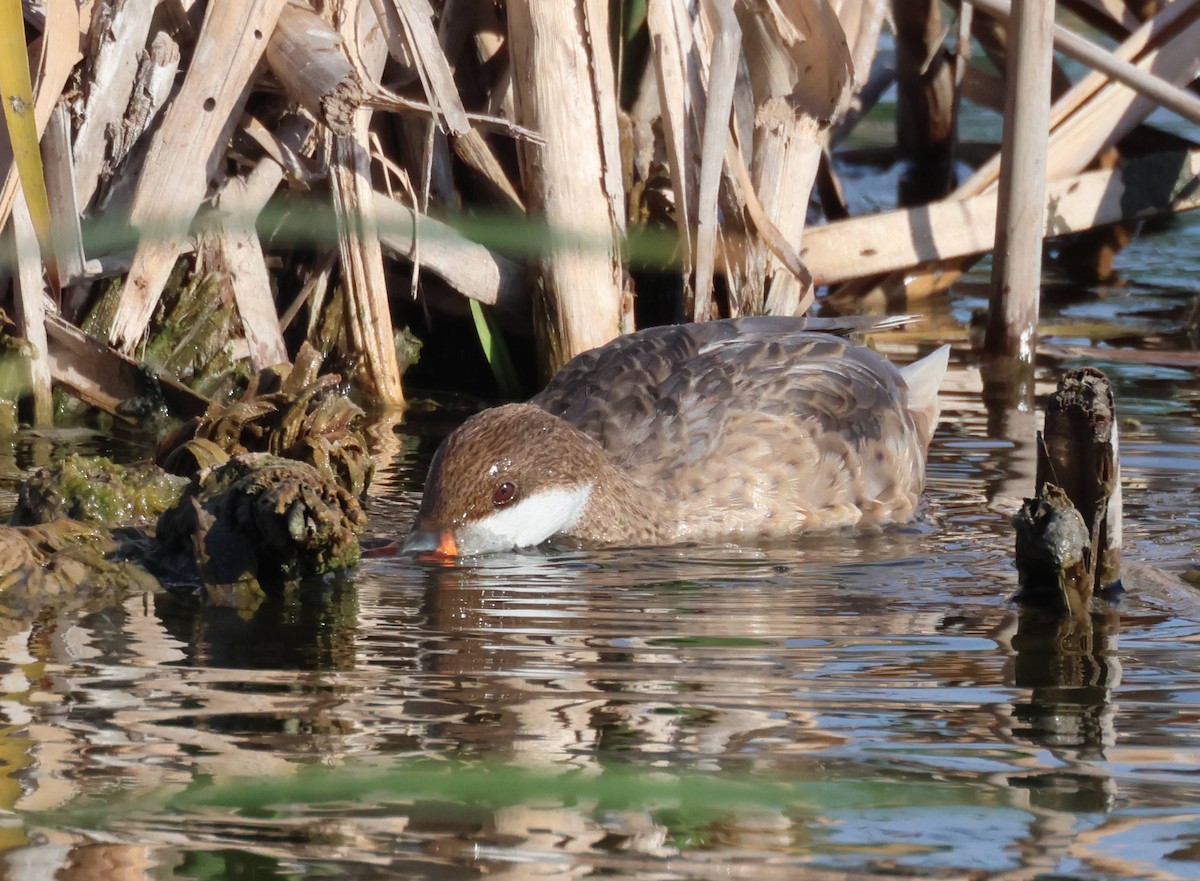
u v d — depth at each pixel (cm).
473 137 1377
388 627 809
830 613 849
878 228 1531
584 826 570
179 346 1297
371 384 1325
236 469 924
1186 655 770
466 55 1389
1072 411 858
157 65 1225
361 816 574
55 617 810
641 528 1050
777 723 670
